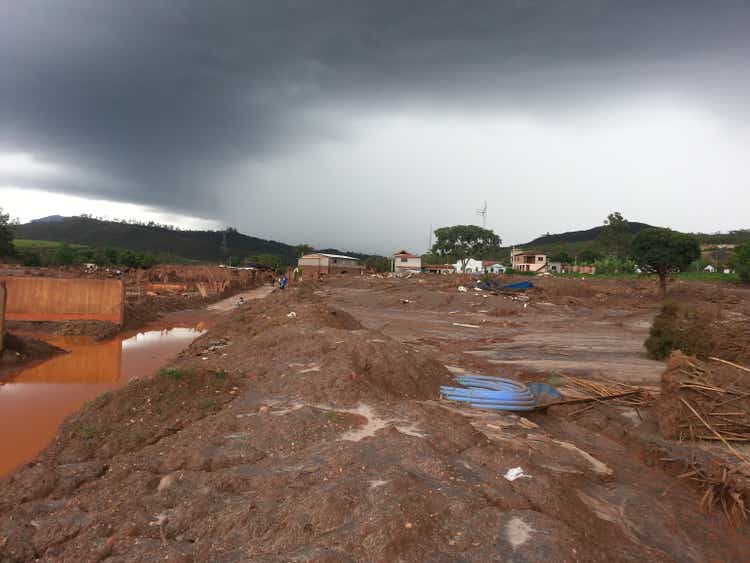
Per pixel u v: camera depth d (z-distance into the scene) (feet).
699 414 25.53
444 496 14.97
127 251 198.90
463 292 117.08
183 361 40.14
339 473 16.51
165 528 13.70
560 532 13.62
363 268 266.98
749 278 136.15
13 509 15.14
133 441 20.47
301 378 27.43
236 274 166.40
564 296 116.78
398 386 30.01
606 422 29.81
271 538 12.98
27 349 44.68
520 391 30.73
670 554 15.71
